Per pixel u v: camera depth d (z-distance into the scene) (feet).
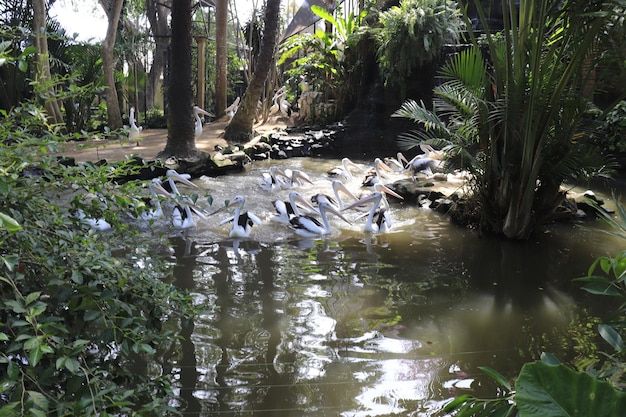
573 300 19.24
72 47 51.47
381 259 23.18
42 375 7.27
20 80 48.96
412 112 27.09
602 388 5.15
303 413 12.23
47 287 8.61
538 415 5.14
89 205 10.52
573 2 21.83
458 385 13.56
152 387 9.48
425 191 32.94
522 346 15.67
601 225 28.84
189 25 39.45
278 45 66.90
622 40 22.16
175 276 20.34
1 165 7.95
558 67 23.07
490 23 50.44
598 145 28.19
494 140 25.49
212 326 16.21
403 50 48.42
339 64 56.85
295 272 21.25
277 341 15.46
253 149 46.83
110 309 8.55
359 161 48.29
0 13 52.31
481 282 20.80
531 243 25.84
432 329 16.63
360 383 13.51
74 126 50.72
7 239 8.02
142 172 35.76
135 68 63.10
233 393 12.89
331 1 66.69
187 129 40.19
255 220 27.25
